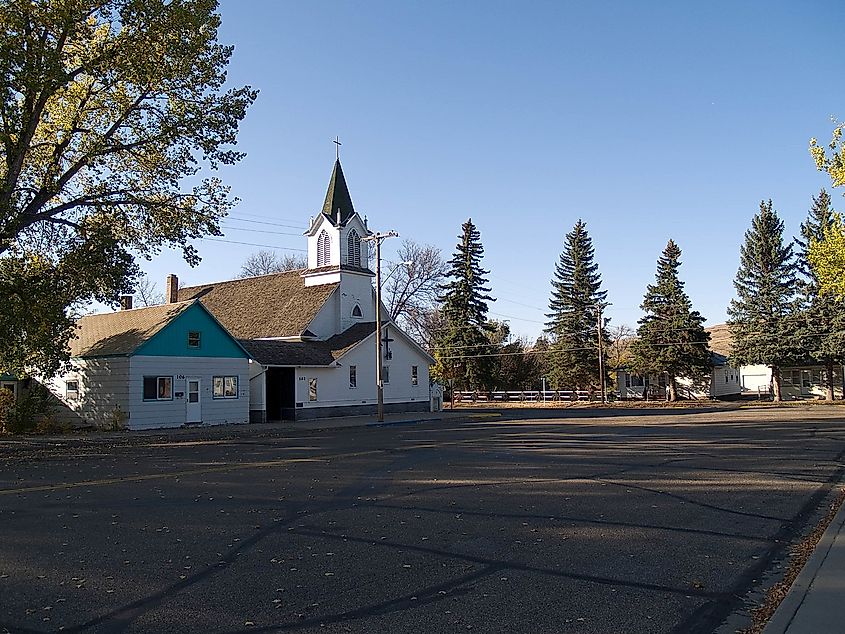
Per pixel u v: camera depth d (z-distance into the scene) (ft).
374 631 18.60
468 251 205.05
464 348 200.34
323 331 142.41
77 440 82.74
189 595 21.65
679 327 198.70
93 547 27.78
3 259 81.76
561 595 21.76
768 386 229.04
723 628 19.13
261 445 75.05
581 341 209.15
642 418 126.00
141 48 72.43
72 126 77.87
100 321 115.03
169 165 83.15
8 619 19.56
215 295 167.43
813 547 27.78
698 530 31.04
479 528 31.14
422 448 69.21
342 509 35.65
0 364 89.35
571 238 213.46
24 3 64.64
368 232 154.30
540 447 69.31
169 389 103.55
